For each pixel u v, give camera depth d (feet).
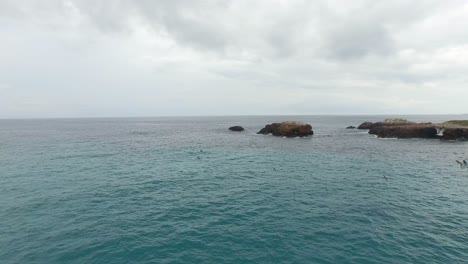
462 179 96.17
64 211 65.16
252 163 130.93
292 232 55.06
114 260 44.73
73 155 146.61
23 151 158.81
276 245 49.90
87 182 91.71
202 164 127.85
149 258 45.50
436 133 242.37
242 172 110.83
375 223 59.11
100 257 45.47
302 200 75.00
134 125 516.73
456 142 208.54
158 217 62.49
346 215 63.77
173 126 479.00
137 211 66.03
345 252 47.39
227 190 84.64
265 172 110.83
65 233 53.67
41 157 139.03
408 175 103.09
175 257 45.88
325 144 203.31
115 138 247.70
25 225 57.11
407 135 239.71
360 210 66.90
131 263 44.01
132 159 138.31
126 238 52.01
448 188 84.99
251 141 226.38
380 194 79.71
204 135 285.84
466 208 67.51
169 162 131.85
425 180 95.25
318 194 80.38
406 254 46.50
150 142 217.97
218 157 147.84
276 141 225.56
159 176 102.42
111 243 50.03
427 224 58.34
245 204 71.87
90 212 64.80
